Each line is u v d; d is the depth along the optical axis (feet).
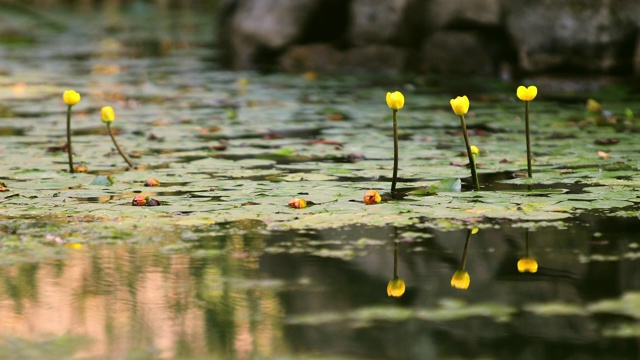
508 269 18.19
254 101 45.62
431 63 56.13
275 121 38.93
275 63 62.28
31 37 86.58
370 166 28.63
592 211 22.66
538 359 13.85
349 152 31.24
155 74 58.59
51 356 14.14
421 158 30.09
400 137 34.50
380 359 13.89
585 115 39.73
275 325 15.31
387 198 24.06
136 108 43.57
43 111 42.60
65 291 17.15
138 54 72.43
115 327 15.34
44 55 71.56
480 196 24.21
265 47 62.23
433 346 14.39
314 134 35.63
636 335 14.73
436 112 41.27
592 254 19.06
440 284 17.39
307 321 15.55
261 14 62.80
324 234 20.90
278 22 61.98
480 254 19.19
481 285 17.26
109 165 29.12
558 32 51.83
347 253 19.35
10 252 19.48
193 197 24.34
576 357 13.91
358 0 58.95
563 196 24.02
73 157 30.45
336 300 16.57
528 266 18.38
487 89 49.03
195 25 99.86
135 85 52.95
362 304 16.34
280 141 33.65
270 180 26.61
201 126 37.73
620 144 32.14
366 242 20.20
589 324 15.21
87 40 84.17
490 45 54.34
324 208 22.86
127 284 17.51
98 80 55.52
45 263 18.79
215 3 125.59
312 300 16.58
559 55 51.90
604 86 50.42
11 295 16.90
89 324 15.48
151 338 14.82
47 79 55.93
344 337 14.80
